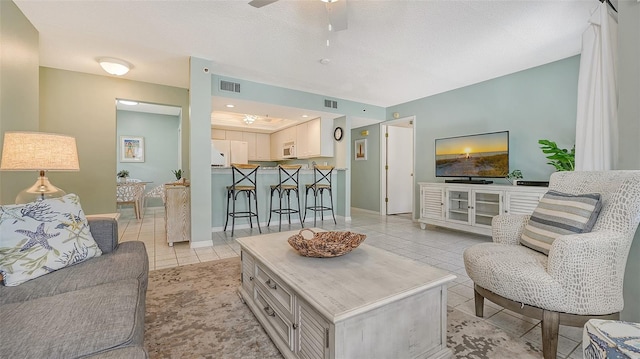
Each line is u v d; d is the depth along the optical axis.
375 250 1.81
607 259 1.35
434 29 2.71
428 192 4.51
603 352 0.85
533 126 3.69
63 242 1.49
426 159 5.11
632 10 1.51
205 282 2.37
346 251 1.63
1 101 2.10
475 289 1.81
